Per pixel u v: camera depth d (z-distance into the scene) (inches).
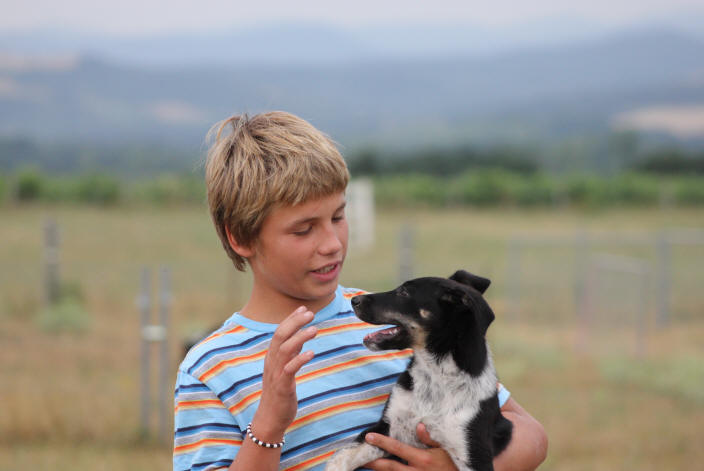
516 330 635.5
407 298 120.5
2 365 444.5
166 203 1877.5
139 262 890.7
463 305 118.6
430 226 1464.1
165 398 348.8
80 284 689.6
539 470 328.5
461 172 3154.5
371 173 2923.2
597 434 378.9
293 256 97.3
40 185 1804.9
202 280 772.0
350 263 938.1
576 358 550.9
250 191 95.9
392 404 113.5
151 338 352.2
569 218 1713.8
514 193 1988.2
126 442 342.0
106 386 406.3
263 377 89.0
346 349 107.4
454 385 117.0
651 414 418.0
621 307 680.4
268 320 102.4
